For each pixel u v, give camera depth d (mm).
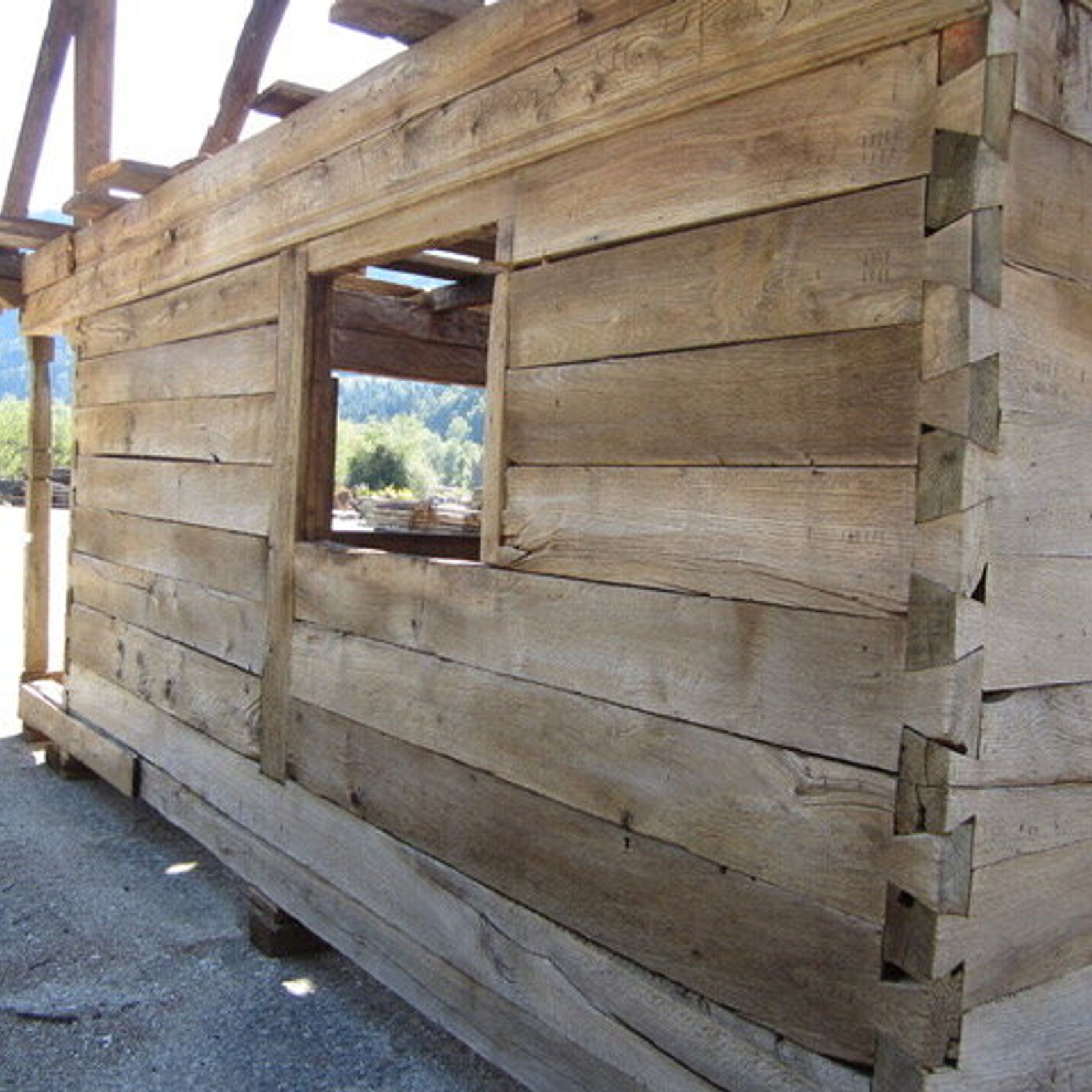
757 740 2232
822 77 2123
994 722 1966
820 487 2123
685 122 2395
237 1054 3158
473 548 5289
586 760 2617
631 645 2508
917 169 1964
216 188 4242
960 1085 1959
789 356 2180
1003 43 1885
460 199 3041
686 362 2389
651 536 2465
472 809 2965
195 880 4492
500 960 2855
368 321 5246
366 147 3373
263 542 3969
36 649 6609
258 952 3838
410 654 3203
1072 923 2150
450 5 2932
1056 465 2049
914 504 1963
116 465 5211
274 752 3850
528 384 2799
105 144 5527
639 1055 2461
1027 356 1978
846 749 2068
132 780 4867
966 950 1950
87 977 3590
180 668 4535
